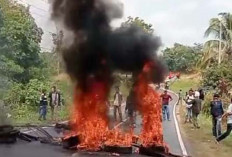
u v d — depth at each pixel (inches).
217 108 630.5
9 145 370.3
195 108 783.1
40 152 346.0
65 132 450.3
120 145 358.6
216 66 1306.6
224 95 1019.9
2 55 932.0
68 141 368.8
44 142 392.2
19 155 328.5
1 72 920.3
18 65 973.2
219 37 1492.4
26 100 922.7
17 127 481.4
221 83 1082.7
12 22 1007.6
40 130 456.1
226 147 566.9
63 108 881.5
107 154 348.8
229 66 1279.5
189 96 882.8
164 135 642.2
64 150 362.0
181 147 537.6
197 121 825.5
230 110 582.6
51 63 998.4
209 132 714.2
